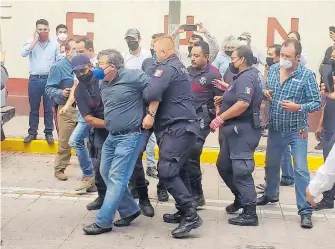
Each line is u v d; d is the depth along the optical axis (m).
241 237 5.42
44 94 8.67
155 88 5.08
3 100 8.15
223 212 6.16
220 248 5.14
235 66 5.54
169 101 5.24
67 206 6.24
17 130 9.51
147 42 10.49
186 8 10.25
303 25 10.12
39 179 7.29
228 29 10.26
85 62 5.38
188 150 5.30
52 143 8.70
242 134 5.54
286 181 7.23
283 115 5.68
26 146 8.73
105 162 5.41
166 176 5.25
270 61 6.93
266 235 5.50
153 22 10.43
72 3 10.53
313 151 8.64
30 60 8.71
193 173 6.19
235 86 5.51
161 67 5.19
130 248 5.10
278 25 10.17
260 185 7.15
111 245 5.16
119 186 5.33
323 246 5.26
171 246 5.16
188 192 5.37
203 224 5.75
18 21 10.62
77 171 7.73
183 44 10.15
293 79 5.62
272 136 5.93
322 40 10.12
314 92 5.59
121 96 5.13
